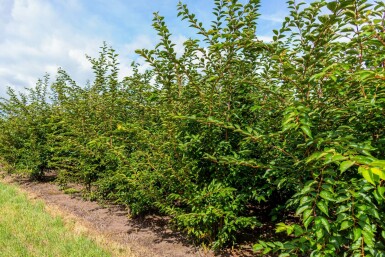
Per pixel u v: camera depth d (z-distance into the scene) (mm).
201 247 4395
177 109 4094
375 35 2213
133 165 4531
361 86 2250
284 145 2631
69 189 7559
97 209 6453
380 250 1940
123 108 6043
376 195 1745
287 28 2750
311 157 1595
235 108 3865
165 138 4113
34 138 8438
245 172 3803
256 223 3734
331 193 1908
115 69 6035
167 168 3990
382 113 2234
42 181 9281
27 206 6242
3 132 9047
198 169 4031
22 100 9062
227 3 3322
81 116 6113
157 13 3104
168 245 4551
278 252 3965
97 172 6531
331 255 1993
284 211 4059
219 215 3615
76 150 6465
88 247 4230
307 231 2104
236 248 4281
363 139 2379
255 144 3748
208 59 3635
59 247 4176
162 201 4469
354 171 2350
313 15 2557
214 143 3859
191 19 3271
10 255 3867
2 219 5266
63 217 5707
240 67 3859
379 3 2328
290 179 2637
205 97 3520
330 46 2639
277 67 2537
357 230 1731
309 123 1895
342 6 1937
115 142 5430
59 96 7648
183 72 3443
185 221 3887
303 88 2535
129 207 5906
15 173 9664
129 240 4746
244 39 2670
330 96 2693
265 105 2975
